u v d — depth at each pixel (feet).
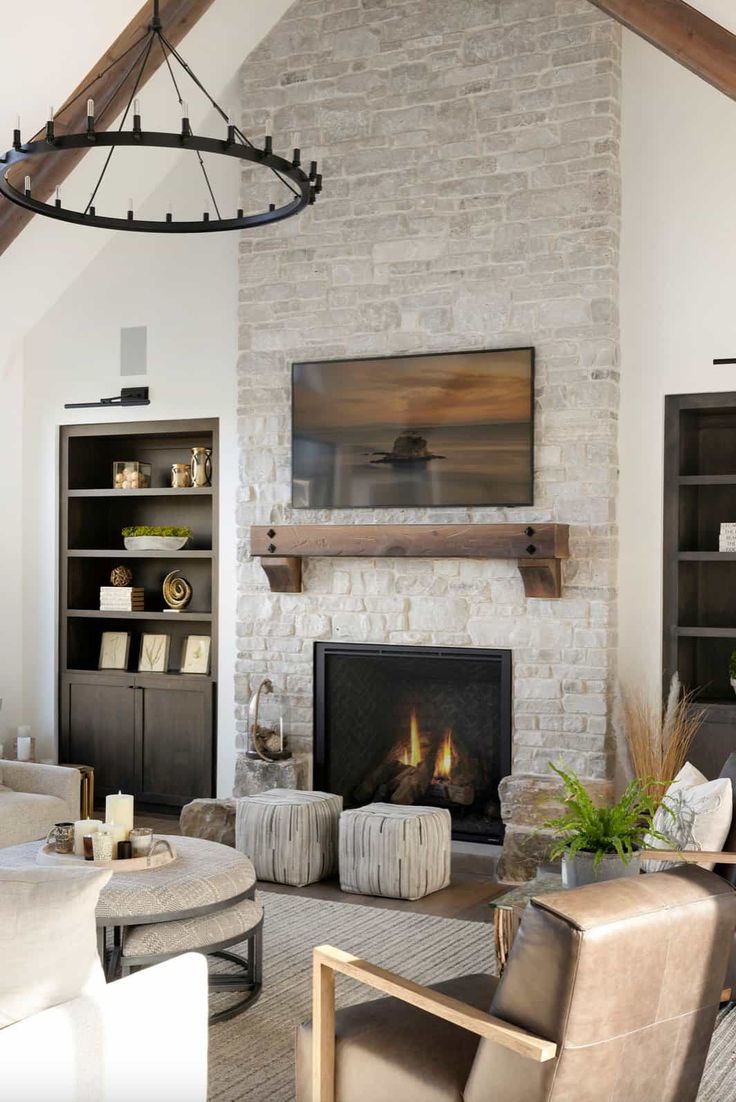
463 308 21.27
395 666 22.24
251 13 22.38
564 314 20.48
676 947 8.39
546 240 20.62
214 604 24.26
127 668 25.90
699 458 21.35
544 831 19.36
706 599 21.22
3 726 25.75
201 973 9.33
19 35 19.26
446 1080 8.75
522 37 20.84
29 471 26.11
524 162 20.81
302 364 22.59
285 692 22.95
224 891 13.38
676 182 20.25
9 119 20.93
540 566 19.97
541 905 8.10
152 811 24.88
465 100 21.30
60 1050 8.00
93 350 25.31
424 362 21.52
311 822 19.27
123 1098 8.50
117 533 27.02
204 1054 9.36
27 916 8.11
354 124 22.24
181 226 15.03
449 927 16.92
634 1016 8.29
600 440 20.20
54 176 22.30
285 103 22.88
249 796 20.68
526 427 20.68
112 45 20.62
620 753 20.13
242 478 23.35
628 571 20.54
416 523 21.61
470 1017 8.38
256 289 23.18
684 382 20.17
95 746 25.46
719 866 13.76
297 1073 9.88
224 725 23.99
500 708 21.33
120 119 22.41
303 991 14.19
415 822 18.47
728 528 20.20
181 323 24.44
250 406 23.25
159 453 26.50
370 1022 9.59
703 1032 9.04
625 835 11.76
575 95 20.43
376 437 21.95
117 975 12.71
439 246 21.49
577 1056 8.04
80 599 26.25
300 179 13.84
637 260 20.49
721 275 19.97
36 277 24.77
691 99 20.17
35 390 25.96
